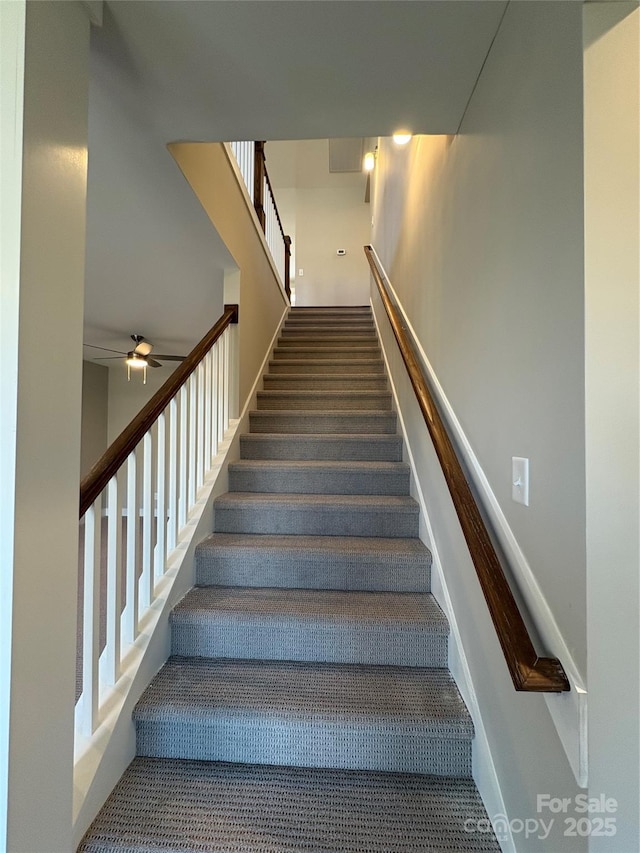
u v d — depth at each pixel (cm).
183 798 119
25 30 84
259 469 241
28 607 84
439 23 111
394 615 160
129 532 146
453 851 107
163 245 239
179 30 112
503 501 112
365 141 534
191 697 138
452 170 161
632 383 77
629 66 77
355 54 121
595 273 77
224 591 181
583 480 78
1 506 81
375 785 125
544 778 90
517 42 104
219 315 362
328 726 130
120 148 161
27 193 84
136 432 142
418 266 229
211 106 142
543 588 92
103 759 117
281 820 113
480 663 127
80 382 98
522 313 102
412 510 207
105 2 104
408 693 141
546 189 91
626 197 77
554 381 87
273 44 117
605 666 77
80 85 99
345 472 238
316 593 180
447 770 129
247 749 132
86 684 119
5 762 80
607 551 77
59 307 92
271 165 650
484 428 126
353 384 342
